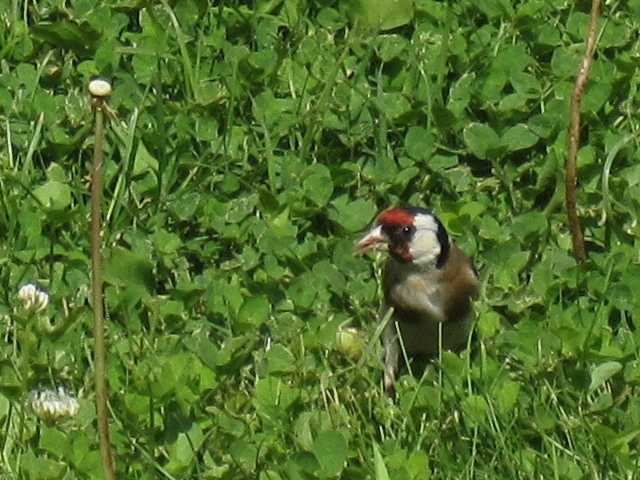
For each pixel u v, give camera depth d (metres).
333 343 10.05
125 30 12.12
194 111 11.48
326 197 11.05
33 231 10.74
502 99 11.69
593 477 9.12
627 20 12.47
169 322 10.22
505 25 12.29
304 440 9.26
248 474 9.15
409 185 11.37
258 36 12.19
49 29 11.76
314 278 10.54
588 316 10.28
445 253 10.09
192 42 12.02
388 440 9.31
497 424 9.42
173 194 11.13
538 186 11.25
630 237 11.00
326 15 12.33
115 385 9.67
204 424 9.52
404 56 12.02
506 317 10.48
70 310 10.16
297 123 11.56
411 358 10.58
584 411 9.59
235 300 10.28
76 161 11.32
